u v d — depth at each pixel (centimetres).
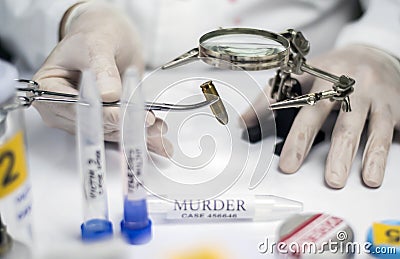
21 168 38
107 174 50
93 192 41
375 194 48
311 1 78
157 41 77
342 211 46
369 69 61
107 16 69
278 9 78
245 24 79
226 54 45
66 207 46
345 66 62
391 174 51
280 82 54
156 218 44
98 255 40
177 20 77
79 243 41
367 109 56
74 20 70
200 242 42
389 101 58
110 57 59
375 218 45
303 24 79
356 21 75
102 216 42
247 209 44
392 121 56
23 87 53
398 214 45
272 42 48
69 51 58
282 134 55
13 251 38
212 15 77
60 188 49
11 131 38
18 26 76
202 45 47
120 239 42
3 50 80
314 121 54
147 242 42
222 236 43
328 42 81
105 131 51
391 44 67
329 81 53
